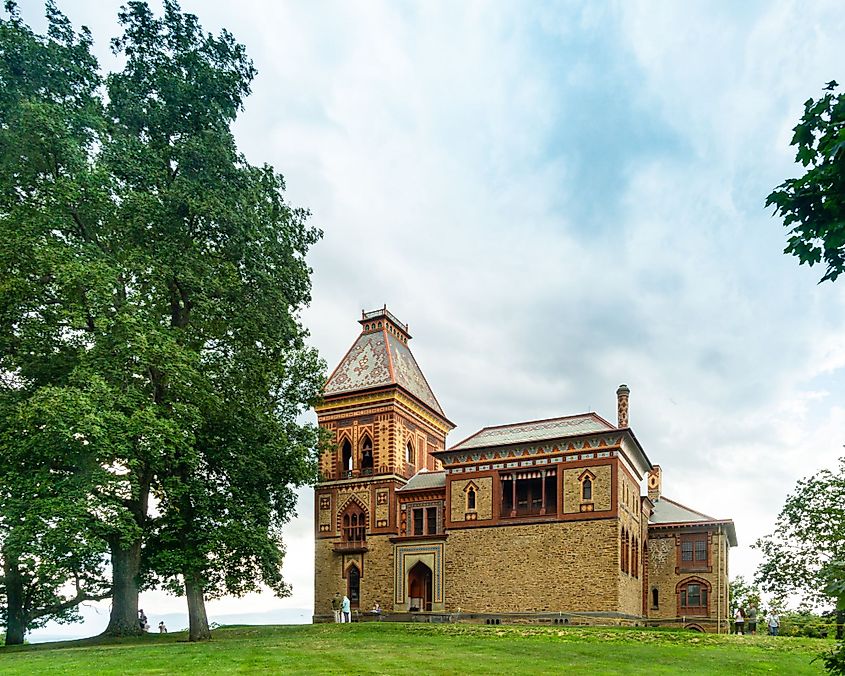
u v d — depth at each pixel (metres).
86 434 25.89
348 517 55.69
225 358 34.69
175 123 34.59
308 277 39.09
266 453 34.38
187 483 31.03
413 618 48.88
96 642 30.38
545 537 45.66
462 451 49.81
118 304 30.53
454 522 49.16
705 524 52.12
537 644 26.20
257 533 31.67
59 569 26.84
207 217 32.41
